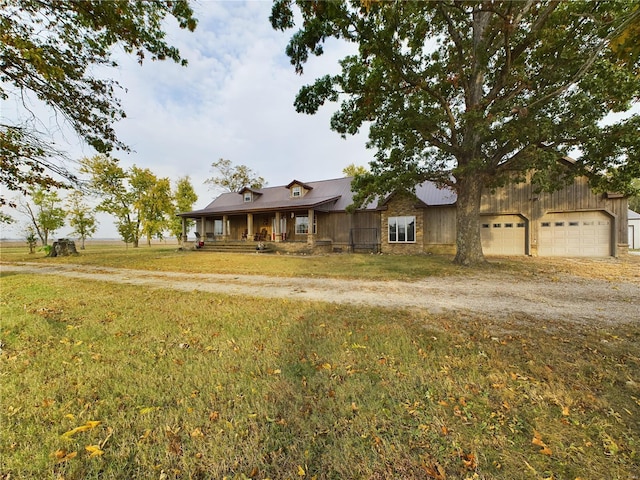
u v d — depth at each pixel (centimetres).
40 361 294
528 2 644
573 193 1336
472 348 320
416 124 916
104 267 1120
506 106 801
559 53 777
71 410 214
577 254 1338
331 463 164
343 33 704
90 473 159
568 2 683
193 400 225
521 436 183
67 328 397
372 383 248
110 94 722
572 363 283
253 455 170
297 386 244
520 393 231
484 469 158
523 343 333
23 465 164
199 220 2480
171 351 320
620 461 163
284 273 905
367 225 1838
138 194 2378
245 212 1928
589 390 236
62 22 560
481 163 878
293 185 2186
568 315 446
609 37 267
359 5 648
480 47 813
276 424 196
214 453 171
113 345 337
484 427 191
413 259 1275
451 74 934
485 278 789
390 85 871
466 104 942
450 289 653
